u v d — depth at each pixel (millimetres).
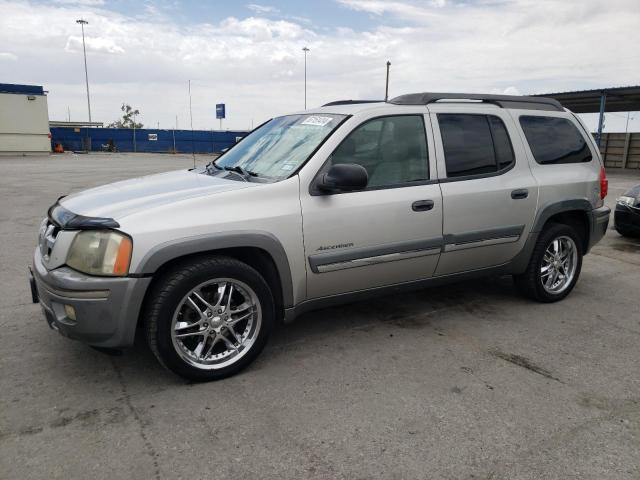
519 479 2463
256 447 2680
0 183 15477
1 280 5504
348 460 2584
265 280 3607
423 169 4086
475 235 4305
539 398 3205
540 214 4676
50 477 2439
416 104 4180
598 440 2775
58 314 3131
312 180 3619
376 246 3838
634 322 4527
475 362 3695
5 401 3100
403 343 4004
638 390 3328
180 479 2436
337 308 4766
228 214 3307
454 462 2582
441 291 5309
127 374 3453
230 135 45750
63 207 3533
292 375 3471
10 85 31000
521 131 4695
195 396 3184
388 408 3066
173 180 3961
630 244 7891
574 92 23734
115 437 2752
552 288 5012
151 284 3211
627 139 25750
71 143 42500
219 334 3383
